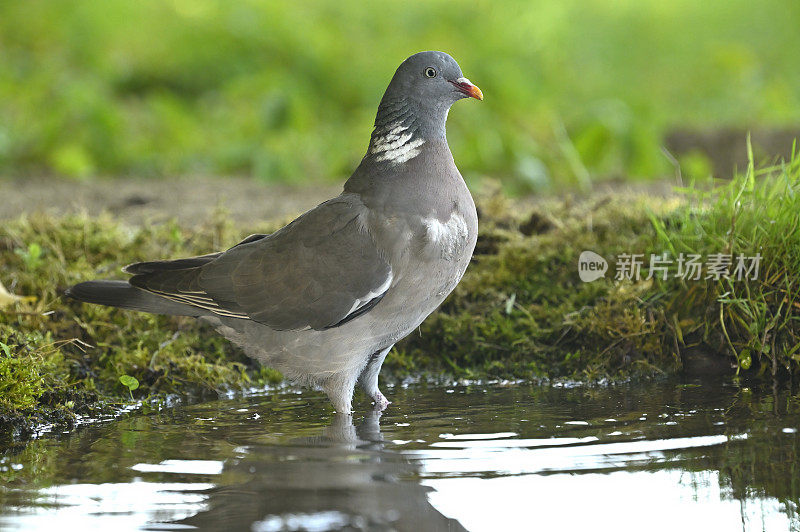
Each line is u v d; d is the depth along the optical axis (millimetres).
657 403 8180
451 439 7195
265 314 7879
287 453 6887
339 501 5887
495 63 22047
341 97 23594
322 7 27203
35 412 8102
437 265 7688
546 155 17594
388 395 8859
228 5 25984
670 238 10008
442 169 7871
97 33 25797
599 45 29719
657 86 26484
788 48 29797
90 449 7199
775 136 17078
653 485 6133
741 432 7164
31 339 8797
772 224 9281
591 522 5590
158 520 5645
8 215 13109
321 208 7926
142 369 9102
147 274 8086
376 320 7828
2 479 6488
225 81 24188
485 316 10148
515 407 8203
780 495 5934
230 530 5453
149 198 14469
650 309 9688
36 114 19391
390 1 27766
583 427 7445
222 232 11594
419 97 7891
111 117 18594
